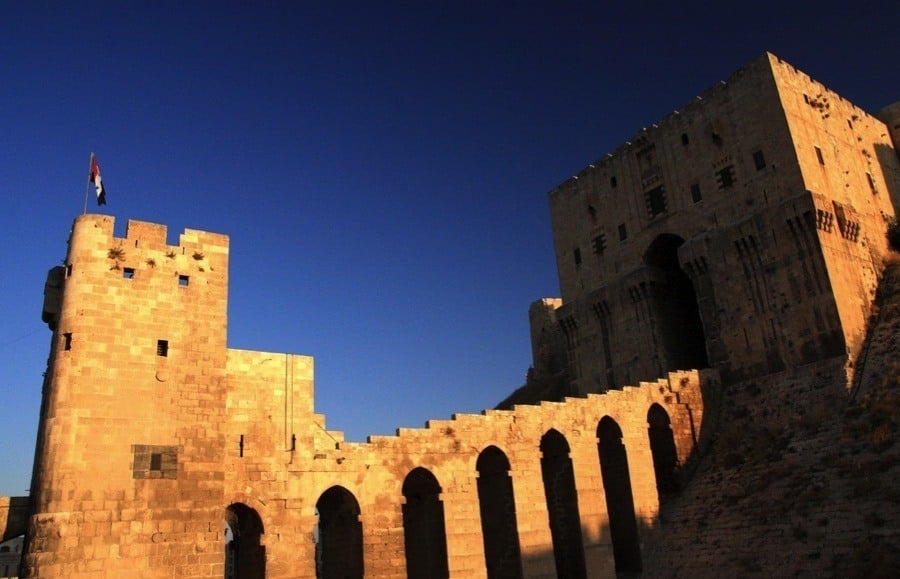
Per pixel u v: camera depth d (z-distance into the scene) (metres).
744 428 51.72
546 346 95.25
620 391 51.00
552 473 48.91
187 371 34.06
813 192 54.03
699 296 60.12
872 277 56.44
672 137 66.81
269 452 36.88
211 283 36.25
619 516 49.34
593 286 71.88
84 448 30.44
